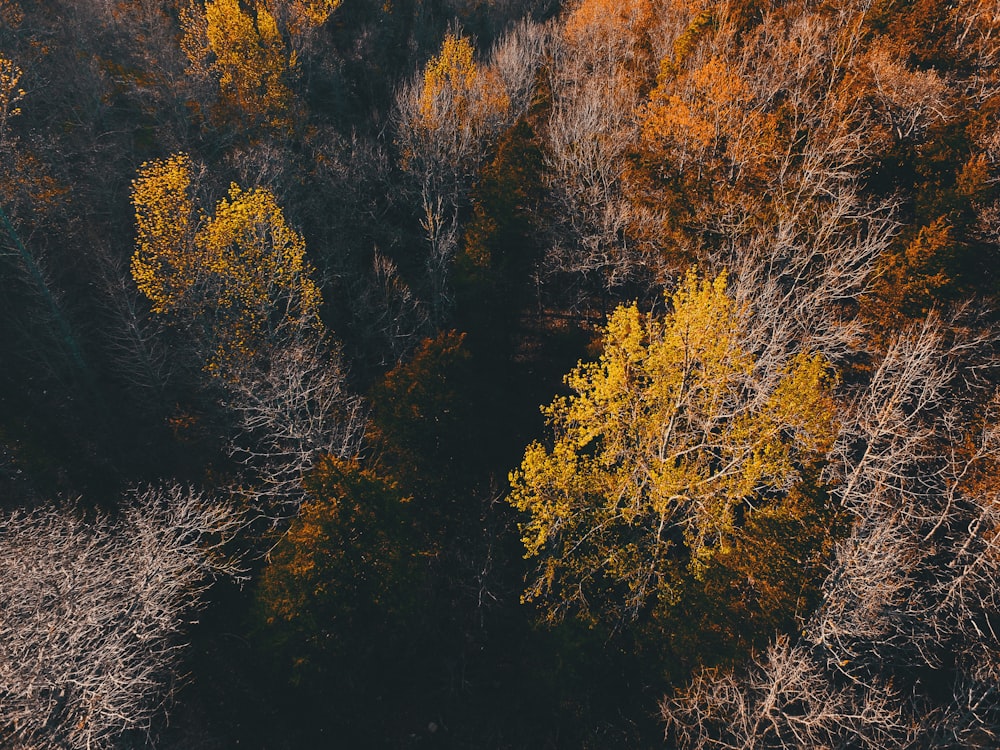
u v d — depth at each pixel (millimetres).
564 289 37000
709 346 17875
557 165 33281
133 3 42344
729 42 32875
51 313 26391
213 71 41469
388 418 21500
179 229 26312
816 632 17812
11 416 25109
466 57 42156
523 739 21906
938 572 20672
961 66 28875
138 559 17609
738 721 16578
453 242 32938
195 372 27672
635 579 20234
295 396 21734
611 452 19438
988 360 21922
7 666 13836
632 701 20859
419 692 22938
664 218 29031
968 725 16797
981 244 23281
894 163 25562
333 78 45531
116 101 37438
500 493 24859
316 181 36219
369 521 18031
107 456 26359
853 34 28672
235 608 22984
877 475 20016
